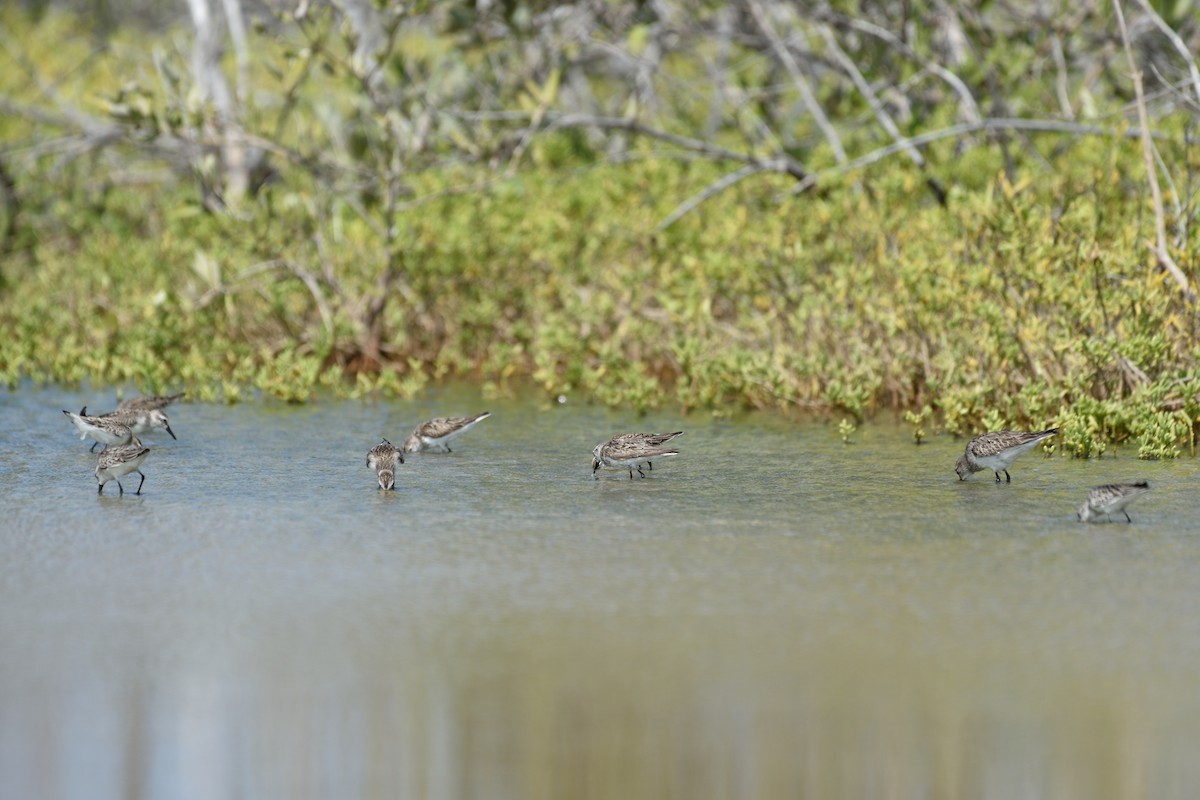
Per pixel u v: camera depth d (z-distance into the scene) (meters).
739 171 30.23
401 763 10.45
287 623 13.17
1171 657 12.15
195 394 25.58
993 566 14.59
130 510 17.23
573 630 12.90
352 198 29.86
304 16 26.86
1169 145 26.08
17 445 21.39
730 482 18.53
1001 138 30.05
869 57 31.38
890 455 20.11
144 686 11.78
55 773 10.34
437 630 12.95
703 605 13.53
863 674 11.86
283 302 28.17
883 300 23.34
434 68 32.31
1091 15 32.62
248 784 10.16
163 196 35.12
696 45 37.84
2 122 41.00
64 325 28.67
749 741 10.72
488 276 28.72
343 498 17.83
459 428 20.67
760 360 23.50
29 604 13.74
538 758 10.50
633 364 24.88
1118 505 15.85
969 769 10.27
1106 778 10.13
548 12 33.00
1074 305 21.36
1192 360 21.41
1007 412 21.17
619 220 28.39
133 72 41.25
